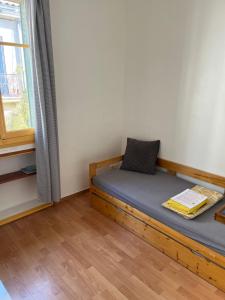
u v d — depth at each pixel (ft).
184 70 8.11
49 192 8.70
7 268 6.34
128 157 9.64
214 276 5.74
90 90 9.57
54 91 8.04
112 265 6.46
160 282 5.93
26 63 7.86
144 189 7.97
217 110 7.47
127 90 10.52
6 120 7.84
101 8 8.98
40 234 7.73
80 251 6.98
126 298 5.50
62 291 5.68
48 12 7.29
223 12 6.78
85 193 10.50
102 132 10.49
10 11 7.29
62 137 9.19
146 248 7.13
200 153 8.25
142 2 8.93
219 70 7.18
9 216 8.38
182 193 7.29
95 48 9.26
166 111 9.03
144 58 9.40
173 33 8.17
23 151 8.16
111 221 8.47
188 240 6.09
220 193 7.59
